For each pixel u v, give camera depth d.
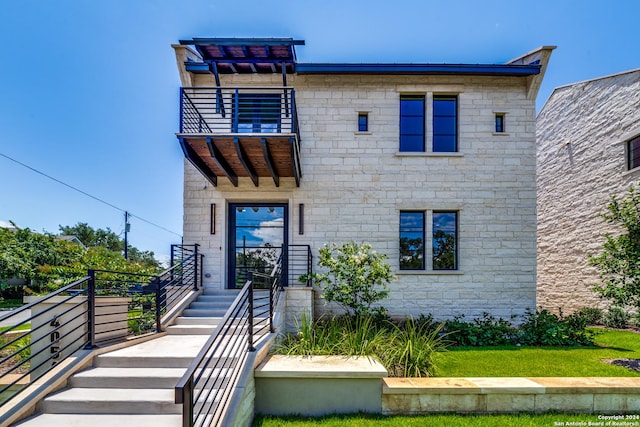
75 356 4.44
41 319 4.73
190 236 8.80
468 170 8.99
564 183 13.32
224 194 8.88
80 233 52.84
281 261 8.09
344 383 4.46
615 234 10.91
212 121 8.82
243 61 7.79
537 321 8.09
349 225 8.88
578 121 12.68
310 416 4.38
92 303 4.68
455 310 8.71
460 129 9.06
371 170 8.98
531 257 8.84
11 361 5.87
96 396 3.85
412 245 9.04
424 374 5.22
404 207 8.93
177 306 7.13
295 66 8.70
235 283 8.98
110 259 9.32
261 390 4.46
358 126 9.16
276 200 9.11
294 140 7.07
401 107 9.32
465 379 4.71
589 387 4.41
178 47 8.56
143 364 4.57
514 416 4.27
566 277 13.09
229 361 4.54
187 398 2.62
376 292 7.78
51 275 8.34
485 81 9.11
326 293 7.63
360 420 4.19
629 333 9.29
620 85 10.94
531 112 9.07
